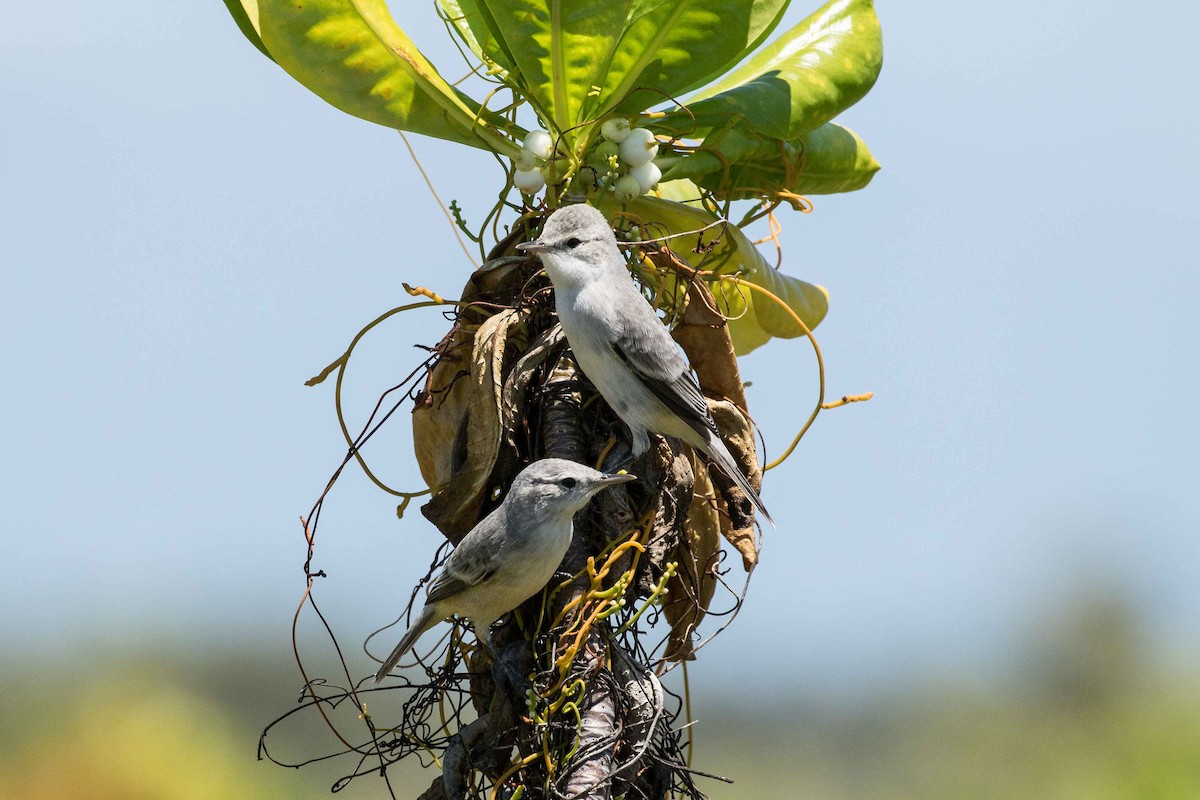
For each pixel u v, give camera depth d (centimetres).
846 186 1202
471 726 890
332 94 989
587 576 909
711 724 2205
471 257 1089
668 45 1017
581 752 855
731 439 1005
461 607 913
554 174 988
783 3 1045
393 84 993
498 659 898
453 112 977
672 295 1037
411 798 1573
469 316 975
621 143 995
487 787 916
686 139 1077
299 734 1692
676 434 949
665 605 975
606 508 935
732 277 1055
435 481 994
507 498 894
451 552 973
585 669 875
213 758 2014
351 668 1090
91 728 2030
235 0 1028
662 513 945
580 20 947
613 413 984
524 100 1030
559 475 880
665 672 961
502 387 930
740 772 2169
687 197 1250
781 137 1060
